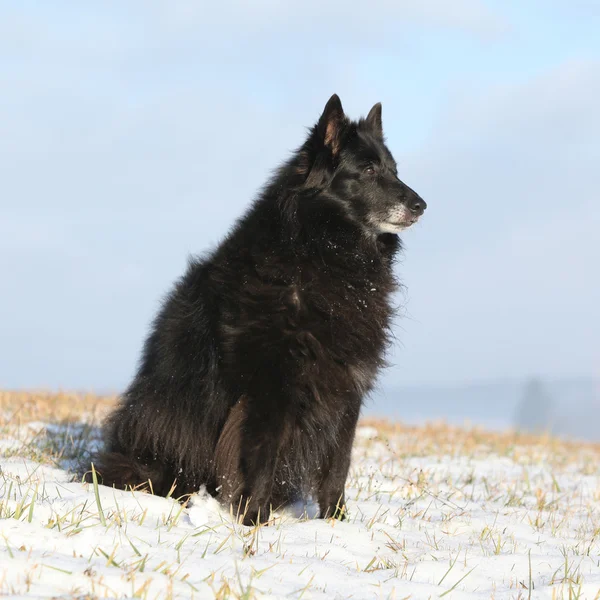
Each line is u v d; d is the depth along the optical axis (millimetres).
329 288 7281
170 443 7645
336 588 5055
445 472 12086
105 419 8938
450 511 8406
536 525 8023
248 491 7023
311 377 7090
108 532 5484
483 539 7074
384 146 8281
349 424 7586
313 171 7656
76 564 4660
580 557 6555
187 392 7504
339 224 7660
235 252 7492
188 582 4625
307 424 7238
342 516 7605
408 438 16297
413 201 7902
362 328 7414
